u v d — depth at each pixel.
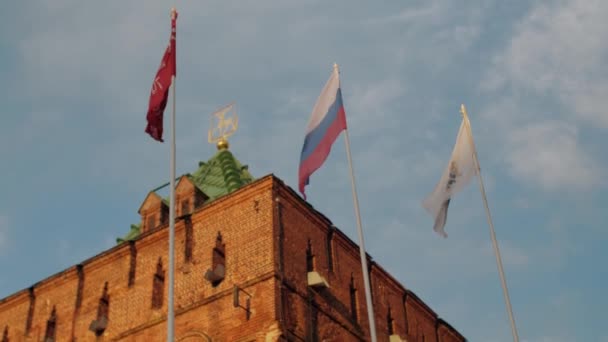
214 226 37.81
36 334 40.44
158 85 34.50
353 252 40.53
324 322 36.22
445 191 35.41
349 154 32.34
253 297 34.69
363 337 38.38
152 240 39.34
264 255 35.47
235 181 44.22
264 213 36.56
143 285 38.28
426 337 43.94
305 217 38.25
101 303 39.22
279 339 33.06
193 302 36.12
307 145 33.84
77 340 38.81
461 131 36.19
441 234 34.97
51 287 41.50
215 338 34.62
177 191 42.78
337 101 33.66
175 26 35.31
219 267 35.97
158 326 36.62
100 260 40.41
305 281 36.25
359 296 39.38
